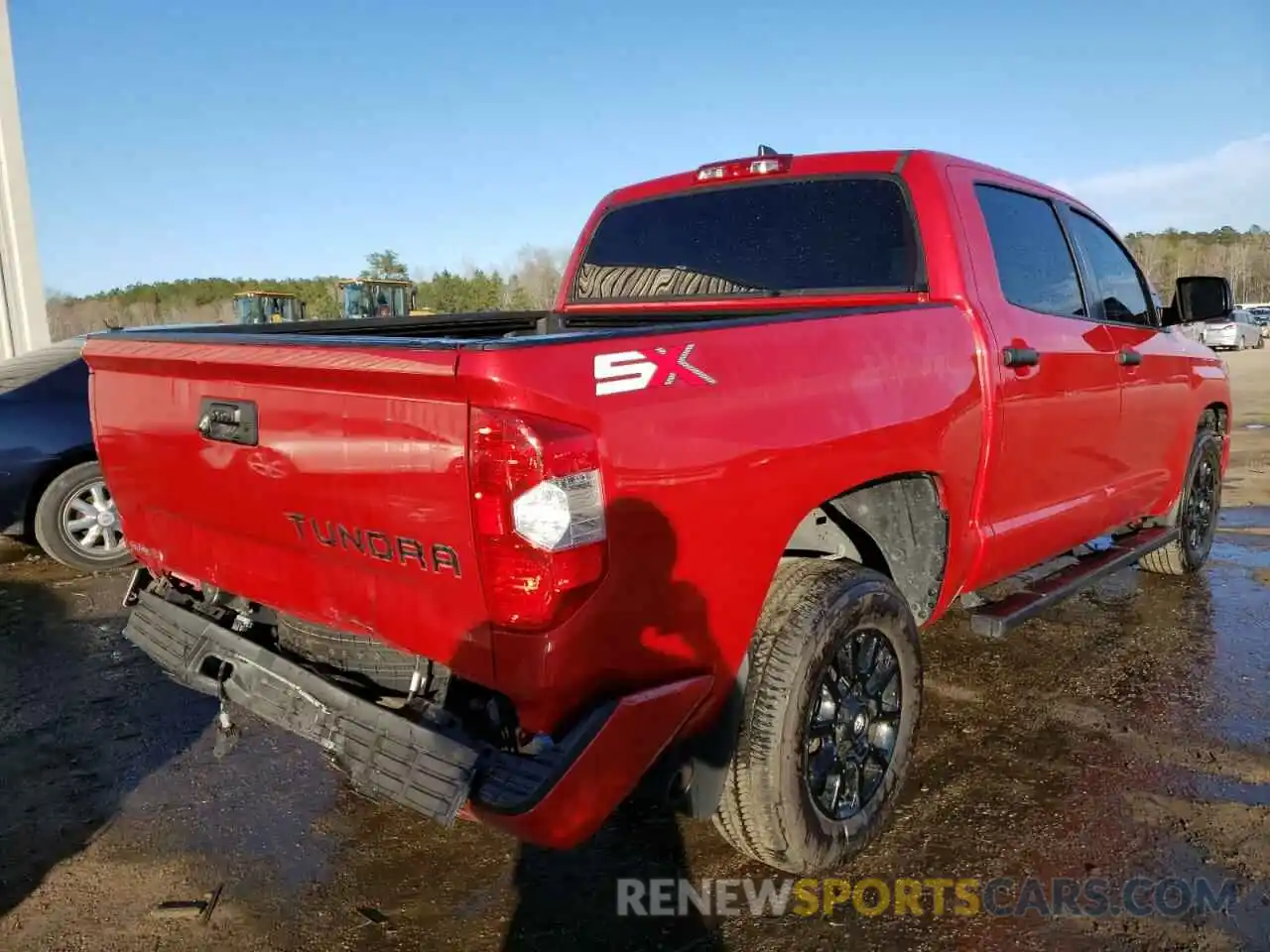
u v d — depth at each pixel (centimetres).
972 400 335
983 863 301
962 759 369
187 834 321
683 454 230
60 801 343
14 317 1383
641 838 317
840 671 290
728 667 251
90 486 644
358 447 228
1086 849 307
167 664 293
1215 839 312
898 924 271
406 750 229
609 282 454
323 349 227
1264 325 4656
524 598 205
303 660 272
